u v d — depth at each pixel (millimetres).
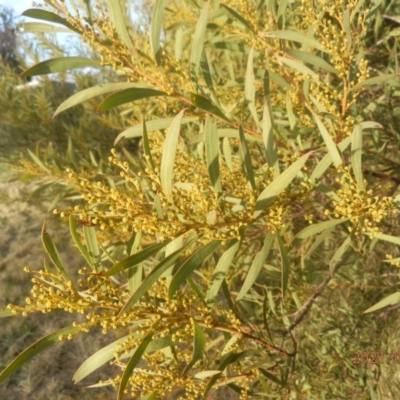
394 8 974
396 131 820
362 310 1063
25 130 2109
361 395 930
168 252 466
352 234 528
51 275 428
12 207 3107
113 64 500
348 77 587
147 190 905
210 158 439
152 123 589
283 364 737
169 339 479
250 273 485
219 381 561
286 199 502
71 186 1132
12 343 2256
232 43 743
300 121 673
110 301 446
